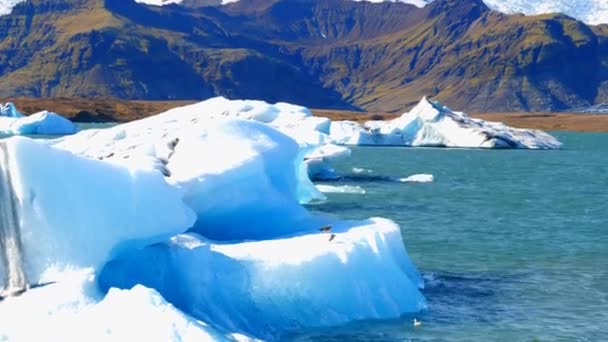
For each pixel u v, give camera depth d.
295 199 19.50
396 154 72.50
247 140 17.75
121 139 21.20
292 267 14.95
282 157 18.39
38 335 12.20
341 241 16.06
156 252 14.37
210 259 14.52
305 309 14.95
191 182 16.31
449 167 59.16
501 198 39.41
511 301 17.86
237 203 17.14
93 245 13.20
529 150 82.75
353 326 15.11
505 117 179.75
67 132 92.25
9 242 13.16
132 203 13.71
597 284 19.73
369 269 16.12
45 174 13.03
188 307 13.88
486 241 26.08
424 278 20.05
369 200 36.12
